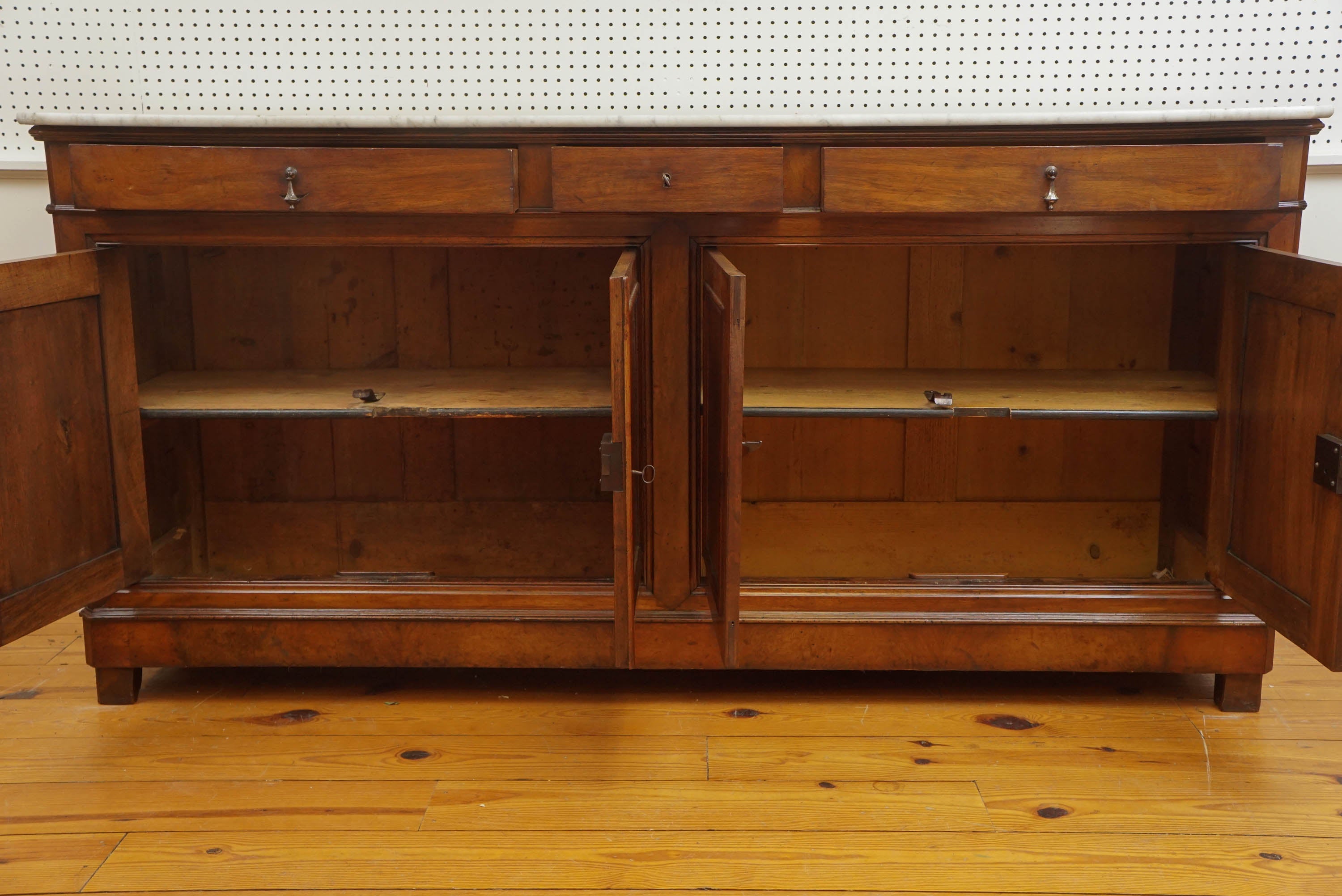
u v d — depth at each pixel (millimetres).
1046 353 2365
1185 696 2023
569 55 2293
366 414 1941
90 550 1869
